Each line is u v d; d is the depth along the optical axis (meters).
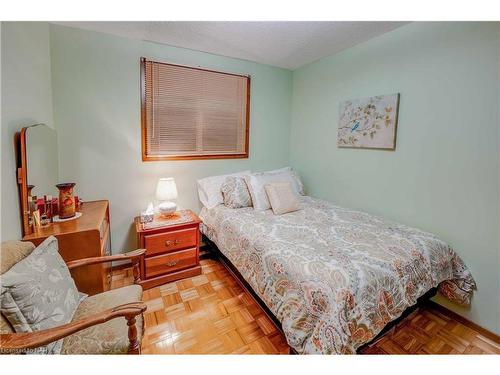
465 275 1.79
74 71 2.18
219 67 2.84
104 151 2.37
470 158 1.75
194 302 2.03
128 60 2.38
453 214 1.87
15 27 1.53
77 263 1.43
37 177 1.70
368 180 2.50
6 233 1.38
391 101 2.21
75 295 1.30
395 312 1.40
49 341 0.92
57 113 2.14
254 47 2.59
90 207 2.11
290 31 2.22
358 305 1.26
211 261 2.77
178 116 2.69
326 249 1.62
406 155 2.15
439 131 1.91
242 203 2.62
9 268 1.09
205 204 2.77
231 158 3.09
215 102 2.88
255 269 1.76
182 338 1.65
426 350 1.59
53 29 2.07
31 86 1.74
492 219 1.67
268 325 1.77
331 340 1.17
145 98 2.49
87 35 2.20
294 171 3.31
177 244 2.33
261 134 3.28
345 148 2.72
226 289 2.22
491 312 1.71
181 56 2.61
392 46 2.19
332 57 2.79
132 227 2.59
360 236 1.85
